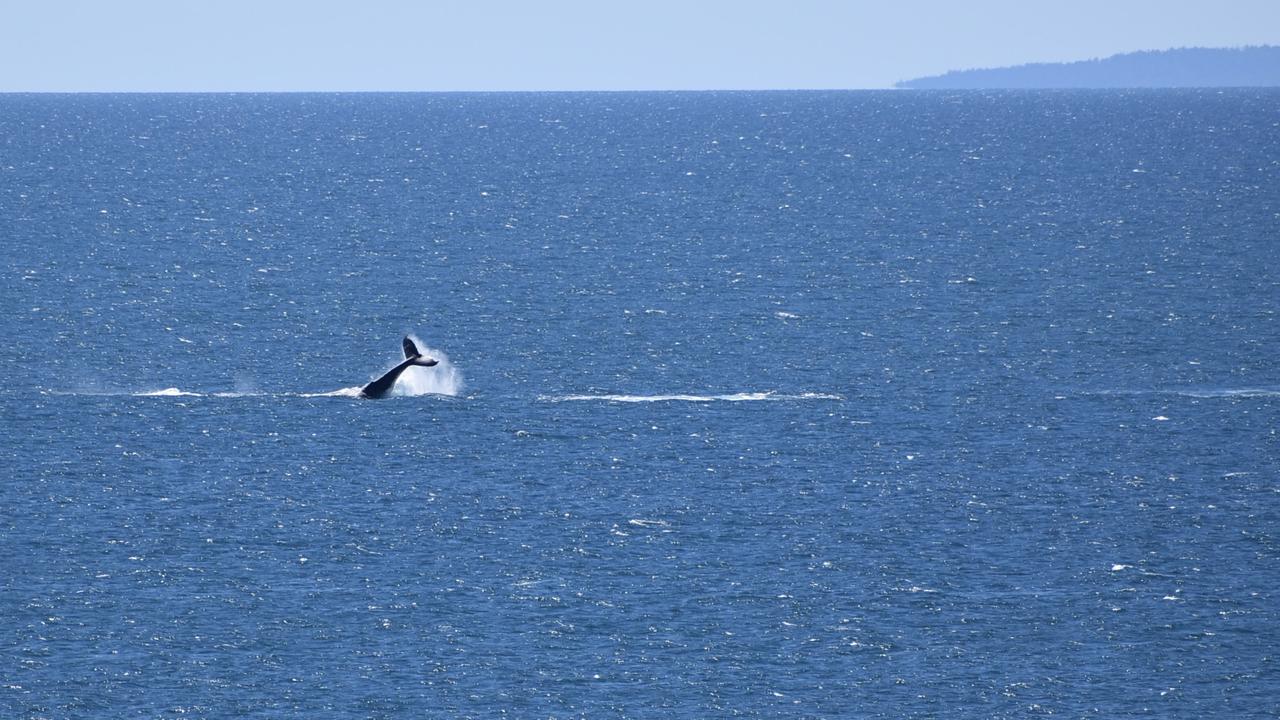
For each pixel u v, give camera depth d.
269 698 185.88
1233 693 188.88
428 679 190.62
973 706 185.75
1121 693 188.88
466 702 185.38
